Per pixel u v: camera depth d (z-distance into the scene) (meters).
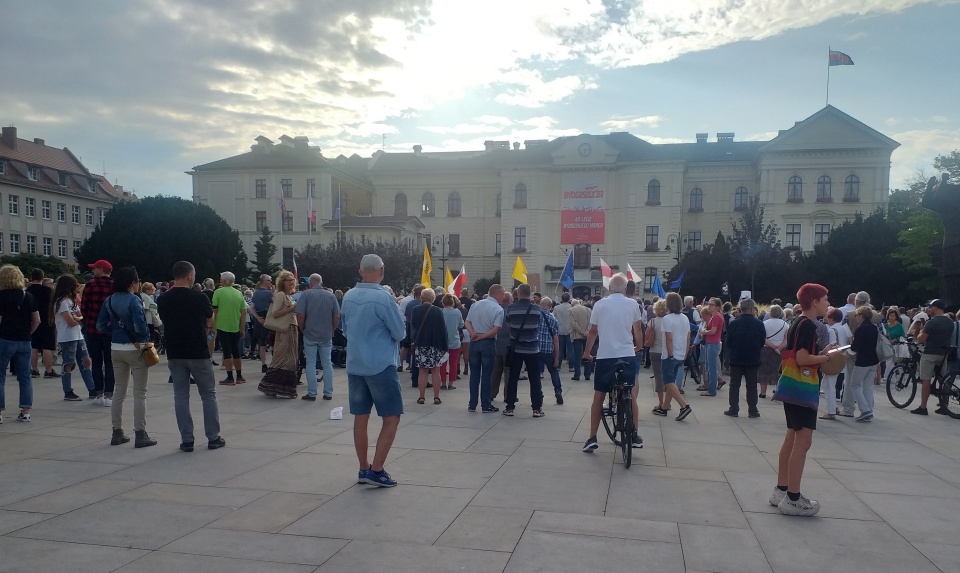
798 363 5.08
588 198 58.22
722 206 59.03
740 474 6.25
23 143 57.28
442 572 3.90
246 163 60.47
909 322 17.89
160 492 5.38
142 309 6.98
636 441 7.26
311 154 61.53
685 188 59.91
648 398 11.74
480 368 9.80
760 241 43.91
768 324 11.97
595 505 5.22
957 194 15.84
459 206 65.69
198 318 6.84
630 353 6.93
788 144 54.50
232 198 60.31
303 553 4.16
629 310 7.02
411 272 51.19
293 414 9.09
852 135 53.44
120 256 48.41
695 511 5.12
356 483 5.72
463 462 6.54
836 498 5.55
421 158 70.12
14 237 53.19
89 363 10.10
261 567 3.94
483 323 9.62
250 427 8.14
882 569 4.07
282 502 5.17
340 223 53.03
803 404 5.04
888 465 6.83
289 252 59.34
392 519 4.80
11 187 52.91
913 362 11.33
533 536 4.50
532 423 8.80
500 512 5.00
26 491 5.36
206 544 4.28
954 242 15.89
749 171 58.47
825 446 7.84
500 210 64.12
